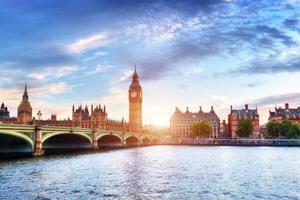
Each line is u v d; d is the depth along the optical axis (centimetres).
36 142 7988
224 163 7394
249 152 12225
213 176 5169
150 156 9662
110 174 5272
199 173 5531
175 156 9750
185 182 4541
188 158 8912
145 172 5600
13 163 6500
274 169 6216
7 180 4459
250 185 4375
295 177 5144
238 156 9831
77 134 10331
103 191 3850
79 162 7150
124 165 6725
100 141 16638
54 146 11531
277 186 4319
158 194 3731
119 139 15900
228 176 5191
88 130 11350
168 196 3634
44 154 8962
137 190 3941
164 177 5006
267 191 3975
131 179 4762
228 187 4203
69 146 12112
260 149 15038
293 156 9831
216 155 10306
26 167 5888
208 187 4184
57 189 3922
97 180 4628
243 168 6359
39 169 5641
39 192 3731
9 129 6988
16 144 8156
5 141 8006
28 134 7794
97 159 8094
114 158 8581
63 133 9250
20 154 8100
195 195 3703
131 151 12719
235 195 3731
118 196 3600
